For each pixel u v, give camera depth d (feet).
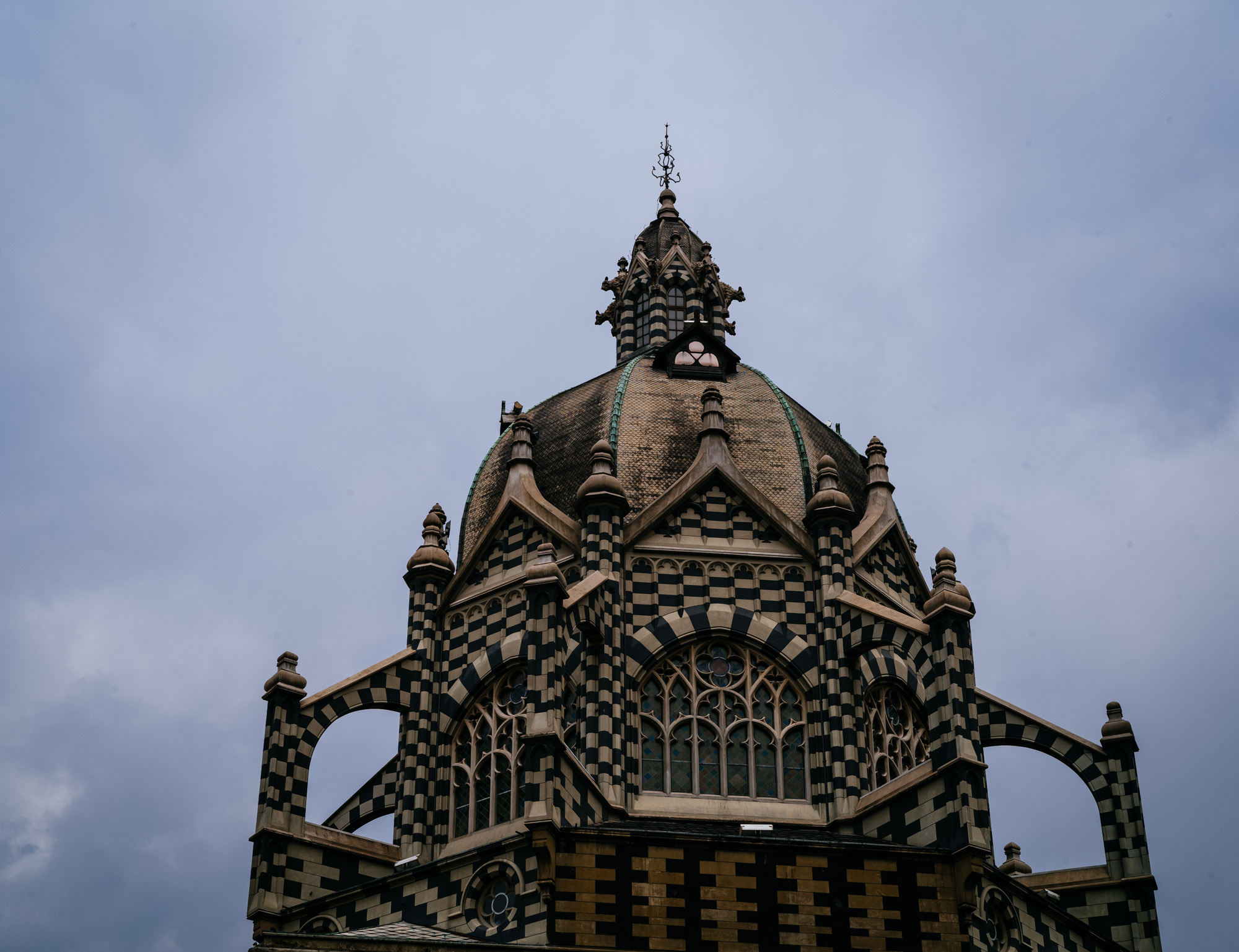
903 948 116.78
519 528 150.30
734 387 161.17
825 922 117.19
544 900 115.85
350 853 134.00
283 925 128.47
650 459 152.35
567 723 137.49
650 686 139.74
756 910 117.08
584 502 144.15
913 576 155.22
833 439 162.61
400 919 123.95
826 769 135.64
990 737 145.28
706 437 150.10
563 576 144.87
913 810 125.29
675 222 184.44
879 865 119.65
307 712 137.18
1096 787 141.79
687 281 178.50
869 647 137.08
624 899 116.47
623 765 133.90
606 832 118.42
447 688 145.48
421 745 142.41
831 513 145.69
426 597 149.48
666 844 118.93
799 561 145.59
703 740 137.69
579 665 136.77
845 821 131.75
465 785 140.36
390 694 143.43
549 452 157.69
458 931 119.75
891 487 156.04
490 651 144.15
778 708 139.33
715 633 141.38
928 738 144.25
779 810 134.41
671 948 115.14
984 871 119.24
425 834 138.51
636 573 143.43
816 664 140.67
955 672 125.49
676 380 161.27
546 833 116.37
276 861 129.80
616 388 159.74
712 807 134.10
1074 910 138.51
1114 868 138.62
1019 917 124.16
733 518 147.23
